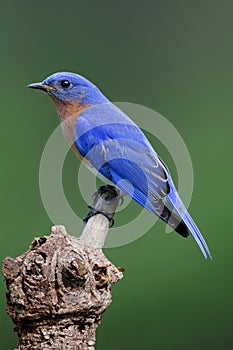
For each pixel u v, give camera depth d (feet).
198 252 46.70
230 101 57.47
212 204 49.47
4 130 53.16
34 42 57.52
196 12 59.36
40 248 23.56
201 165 52.03
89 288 23.58
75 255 23.38
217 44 59.11
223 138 54.34
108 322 45.75
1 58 56.90
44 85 36.40
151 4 59.00
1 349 42.57
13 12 57.88
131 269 46.44
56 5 58.39
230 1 59.62
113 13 58.75
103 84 57.93
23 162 51.52
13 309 23.68
